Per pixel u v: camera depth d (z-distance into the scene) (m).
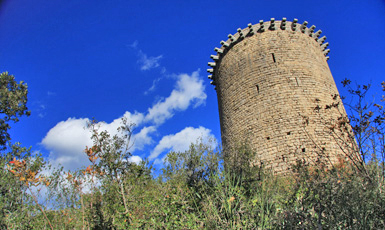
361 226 3.38
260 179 6.03
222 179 5.71
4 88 20.17
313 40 17.86
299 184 4.34
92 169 5.79
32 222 7.91
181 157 7.78
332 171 4.57
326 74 16.47
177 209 5.84
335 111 14.23
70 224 7.10
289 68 15.34
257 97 15.17
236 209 4.66
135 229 5.65
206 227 4.65
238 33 17.91
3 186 8.33
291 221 3.63
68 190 8.28
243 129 15.25
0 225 7.31
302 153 12.23
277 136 13.54
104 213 6.57
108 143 6.97
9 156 11.36
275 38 16.56
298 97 14.33
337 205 3.52
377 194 3.68
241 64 16.92
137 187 7.89
